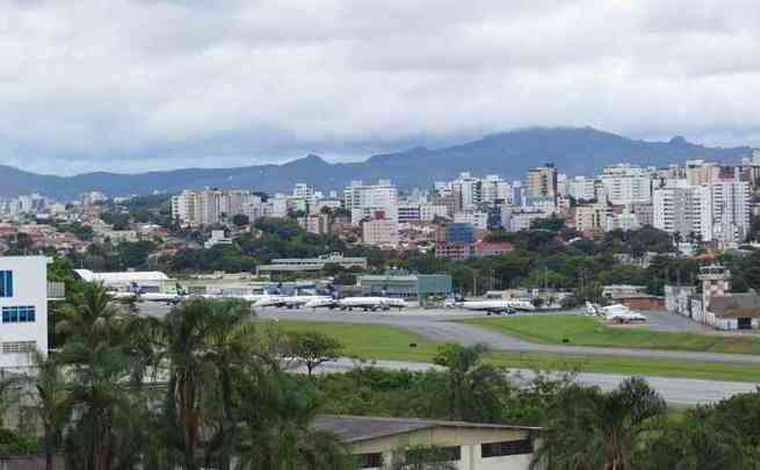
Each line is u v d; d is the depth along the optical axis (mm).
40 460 125875
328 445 110500
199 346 115000
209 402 112312
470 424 130500
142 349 117438
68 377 115000
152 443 111562
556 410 123938
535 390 187875
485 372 165875
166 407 113750
